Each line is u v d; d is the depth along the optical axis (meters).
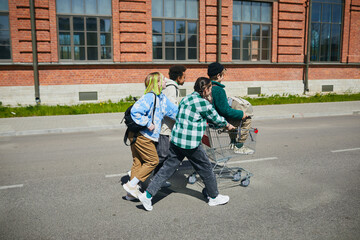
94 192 4.74
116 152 7.10
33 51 13.80
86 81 14.73
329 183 4.98
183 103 4.07
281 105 14.50
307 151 6.98
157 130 4.17
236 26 17.09
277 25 17.61
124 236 3.44
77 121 10.66
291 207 4.12
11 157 6.69
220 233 3.48
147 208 4.06
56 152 7.10
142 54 15.35
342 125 10.29
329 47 19.05
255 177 5.32
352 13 19.05
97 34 14.95
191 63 16.12
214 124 4.39
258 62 17.36
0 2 13.59
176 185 5.02
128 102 14.84
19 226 3.68
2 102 13.83
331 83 19.16
